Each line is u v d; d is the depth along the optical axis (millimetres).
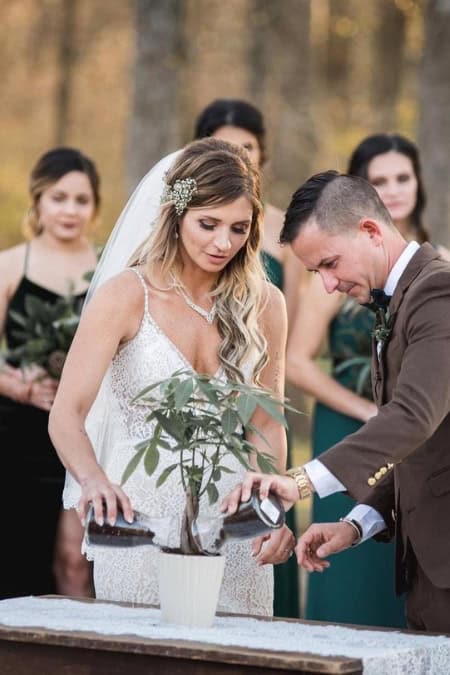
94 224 6656
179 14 13422
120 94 22828
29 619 3662
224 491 4289
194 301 4316
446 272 3850
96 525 3758
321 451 6078
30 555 6547
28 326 6391
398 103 20062
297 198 4027
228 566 4352
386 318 3963
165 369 4246
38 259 6523
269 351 4457
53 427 4086
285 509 3756
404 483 4004
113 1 21031
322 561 4180
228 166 4109
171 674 3328
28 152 23406
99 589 4359
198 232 4113
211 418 3711
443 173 11516
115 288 4242
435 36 11562
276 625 3789
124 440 4332
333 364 6160
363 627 3803
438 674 3523
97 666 3406
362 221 3945
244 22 19312
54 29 21438
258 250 4332
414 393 3734
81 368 4164
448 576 3871
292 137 16953
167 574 3697
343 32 20109
